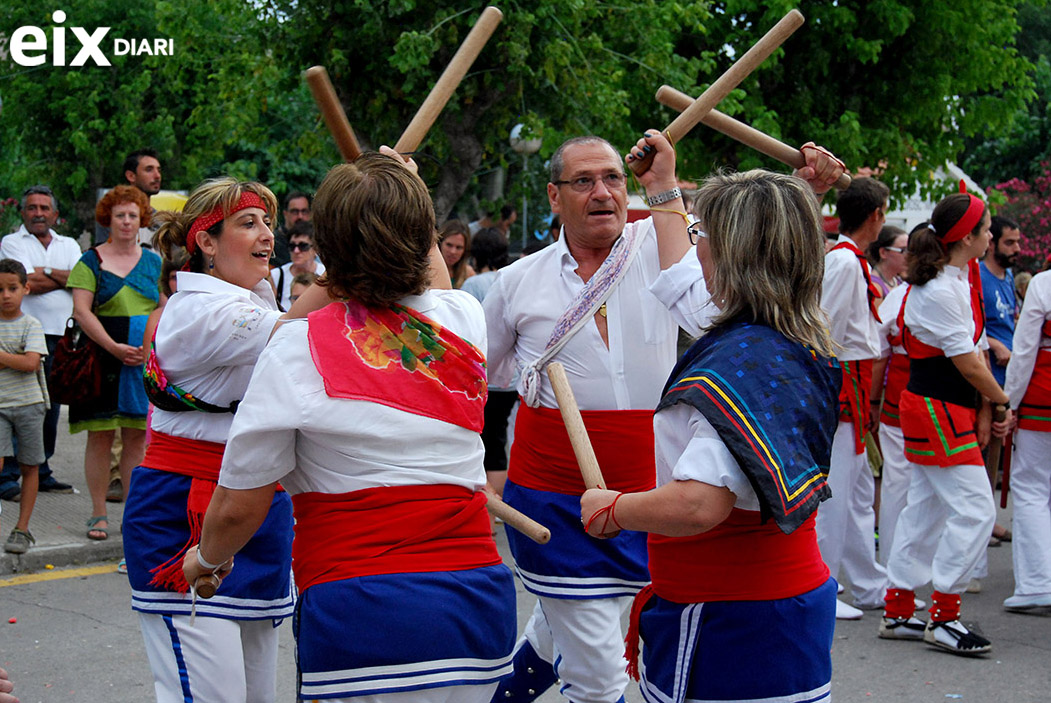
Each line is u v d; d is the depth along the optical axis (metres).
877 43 11.91
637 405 3.37
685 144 12.12
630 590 3.33
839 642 5.00
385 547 2.14
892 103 12.84
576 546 3.30
